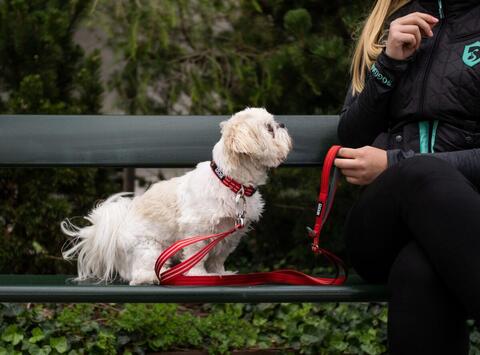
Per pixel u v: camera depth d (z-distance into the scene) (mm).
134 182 4891
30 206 4070
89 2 4582
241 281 2547
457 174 2119
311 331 3414
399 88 2494
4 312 3299
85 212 4230
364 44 2680
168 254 2408
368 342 3383
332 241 4535
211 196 2691
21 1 4340
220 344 3363
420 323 2006
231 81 4895
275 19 4895
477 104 2385
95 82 4445
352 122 2578
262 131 2666
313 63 4270
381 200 2240
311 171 4469
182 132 2984
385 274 2422
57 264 4137
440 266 1989
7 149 2941
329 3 4609
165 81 4918
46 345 3197
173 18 4527
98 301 2322
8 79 4414
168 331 3330
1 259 4070
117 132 2973
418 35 2385
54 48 4375
